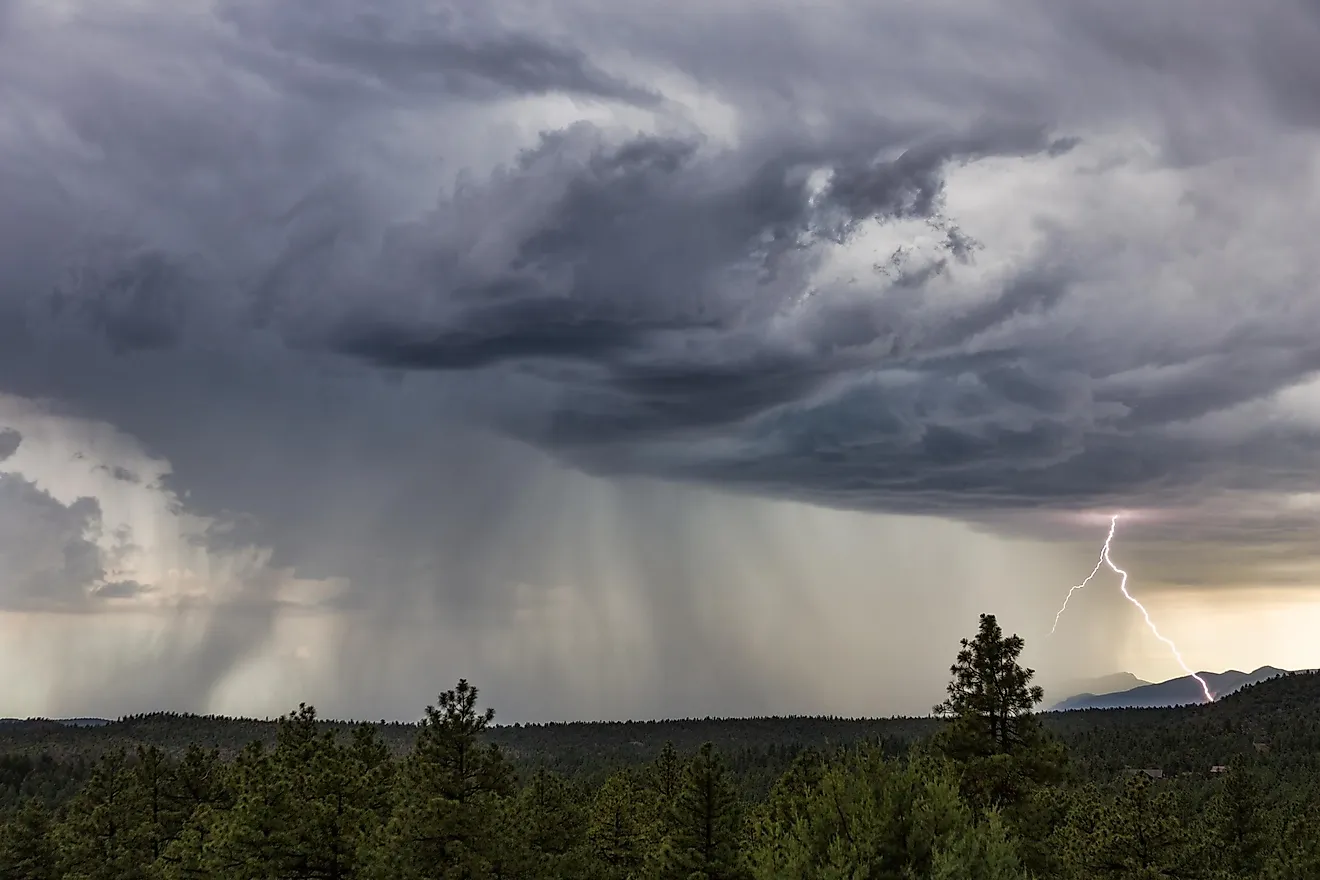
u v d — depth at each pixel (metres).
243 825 37.66
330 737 45.72
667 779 73.06
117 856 50.72
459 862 37.41
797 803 30.95
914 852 25.42
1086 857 46.56
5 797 112.69
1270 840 64.56
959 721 38.38
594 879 51.50
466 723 41.00
